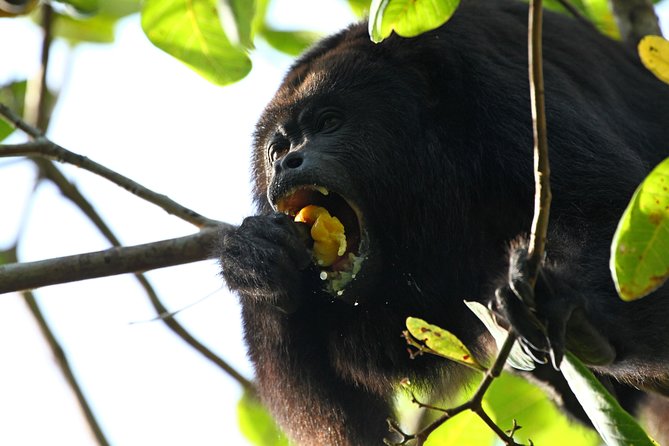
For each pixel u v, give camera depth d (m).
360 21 9.62
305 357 8.55
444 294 8.55
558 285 5.66
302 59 9.56
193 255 8.50
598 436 9.68
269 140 8.84
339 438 8.77
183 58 9.51
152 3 9.28
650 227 4.71
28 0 9.95
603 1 11.43
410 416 10.48
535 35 4.91
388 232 8.46
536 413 10.82
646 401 9.63
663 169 4.58
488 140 8.35
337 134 8.46
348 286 8.18
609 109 8.82
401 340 8.39
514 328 5.31
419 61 8.77
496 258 8.66
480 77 8.48
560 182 7.71
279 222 7.79
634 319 6.39
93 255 8.35
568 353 5.49
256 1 9.12
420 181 8.54
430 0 5.85
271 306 8.45
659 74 4.88
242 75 9.56
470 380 9.00
